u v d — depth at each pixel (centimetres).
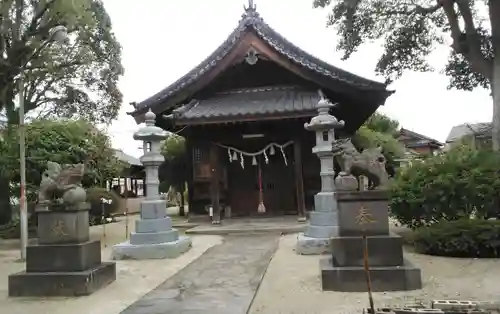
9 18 1256
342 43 1606
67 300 695
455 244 931
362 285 681
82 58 1730
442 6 1413
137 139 1172
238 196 1858
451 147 1273
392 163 2172
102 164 1727
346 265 701
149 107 1778
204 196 1828
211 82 1828
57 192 773
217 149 1755
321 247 1042
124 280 838
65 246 746
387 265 693
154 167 1168
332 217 1090
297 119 1623
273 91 1875
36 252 748
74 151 1561
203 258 1055
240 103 1736
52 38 1230
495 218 986
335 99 1809
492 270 797
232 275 851
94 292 739
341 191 730
